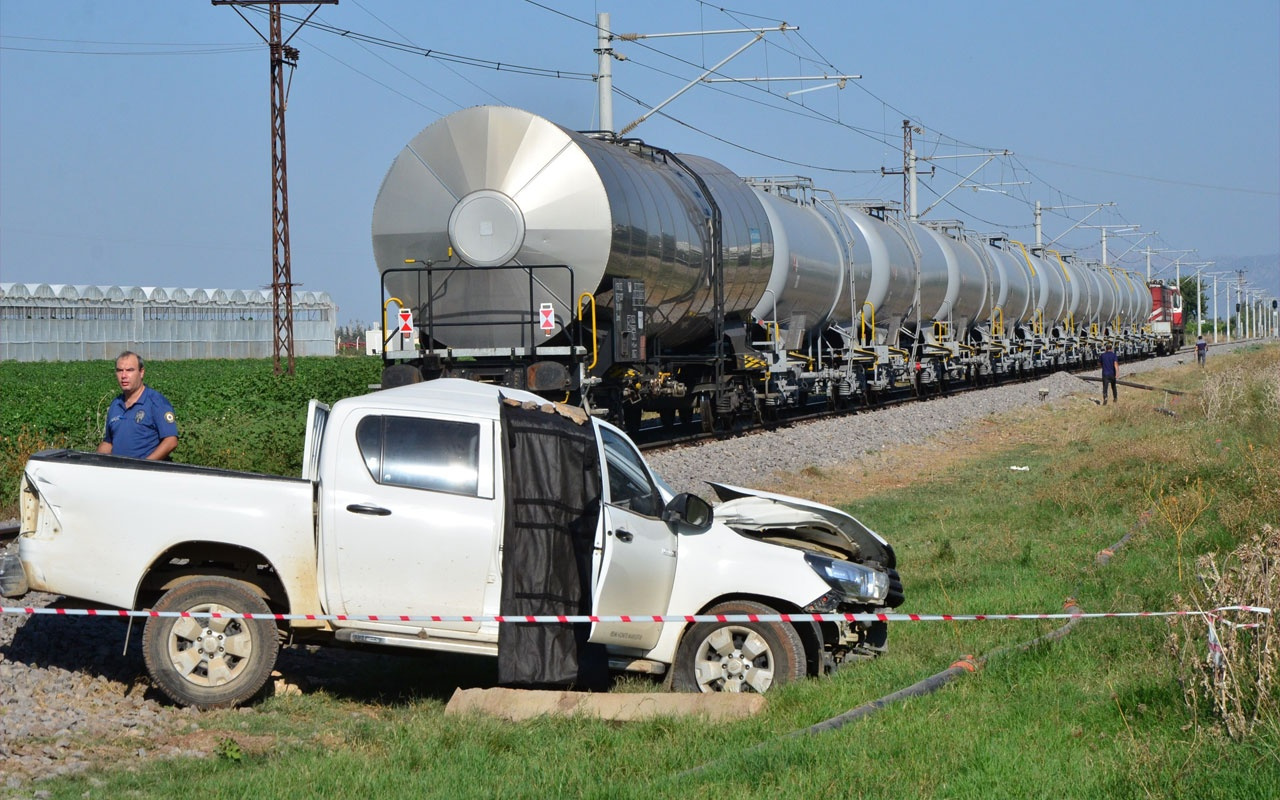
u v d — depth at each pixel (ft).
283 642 40.52
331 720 38.70
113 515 38.52
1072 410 184.55
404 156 93.45
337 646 40.96
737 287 124.98
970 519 82.12
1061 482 92.38
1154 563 58.39
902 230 182.70
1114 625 44.19
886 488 105.40
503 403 39.29
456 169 92.22
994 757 30.78
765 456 114.93
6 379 235.20
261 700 39.88
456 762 32.27
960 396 209.87
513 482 38.29
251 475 39.50
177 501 38.68
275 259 197.88
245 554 39.73
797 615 40.06
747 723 34.91
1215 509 70.49
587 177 91.30
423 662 46.14
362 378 193.98
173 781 31.32
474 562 38.60
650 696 37.37
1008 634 46.52
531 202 91.15
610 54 130.62
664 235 102.58
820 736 32.27
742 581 40.91
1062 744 32.07
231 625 38.88
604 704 37.04
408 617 38.40
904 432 147.33
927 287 187.83
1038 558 64.59
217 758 33.60
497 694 37.40
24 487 39.14
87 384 206.08
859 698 37.27
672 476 96.37
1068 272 294.66
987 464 120.16
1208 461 87.15
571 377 93.04
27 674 39.68
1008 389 230.27
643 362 100.12
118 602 38.42
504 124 91.61
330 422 39.29
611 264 92.58
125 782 31.32
